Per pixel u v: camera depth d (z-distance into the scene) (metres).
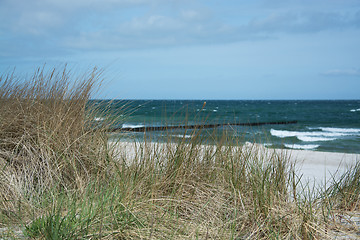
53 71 3.95
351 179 3.87
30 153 3.41
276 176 3.41
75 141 3.60
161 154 3.60
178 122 3.72
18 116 3.73
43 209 2.74
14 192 3.03
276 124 25.38
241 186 3.37
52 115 3.72
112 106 4.04
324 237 2.65
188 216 2.92
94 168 3.50
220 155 3.68
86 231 2.22
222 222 2.83
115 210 2.60
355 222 3.01
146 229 2.46
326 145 13.22
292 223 2.77
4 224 2.58
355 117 36.09
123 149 3.81
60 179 3.28
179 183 3.27
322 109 56.03
